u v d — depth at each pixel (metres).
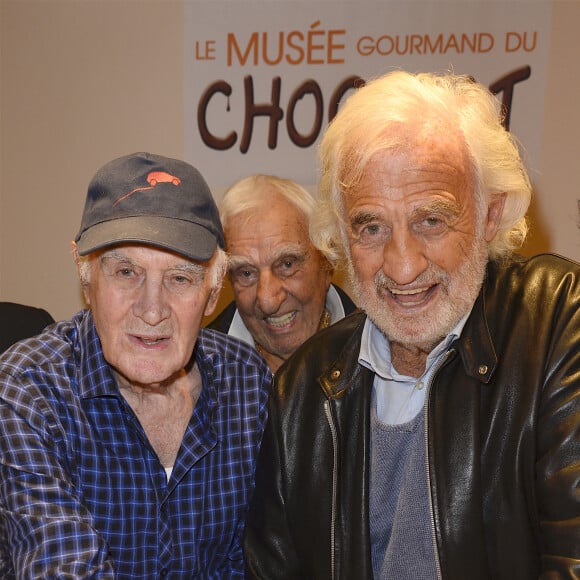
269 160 3.47
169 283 1.42
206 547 1.61
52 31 3.55
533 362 1.31
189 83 3.49
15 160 3.68
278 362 2.46
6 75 3.62
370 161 1.30
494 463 1.31
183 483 1.58
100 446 1.52
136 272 1.40
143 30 3.49
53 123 3.62
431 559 1.37
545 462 1.24
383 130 1.30
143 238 1.35
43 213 3.69
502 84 3.28
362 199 1.32
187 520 1.58
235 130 3.48
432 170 1.29
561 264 1.42
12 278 3.76
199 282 1.44
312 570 1.50
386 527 1.45
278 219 2.25
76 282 3.71
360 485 1.45
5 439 1.41
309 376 1.58
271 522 1.55
